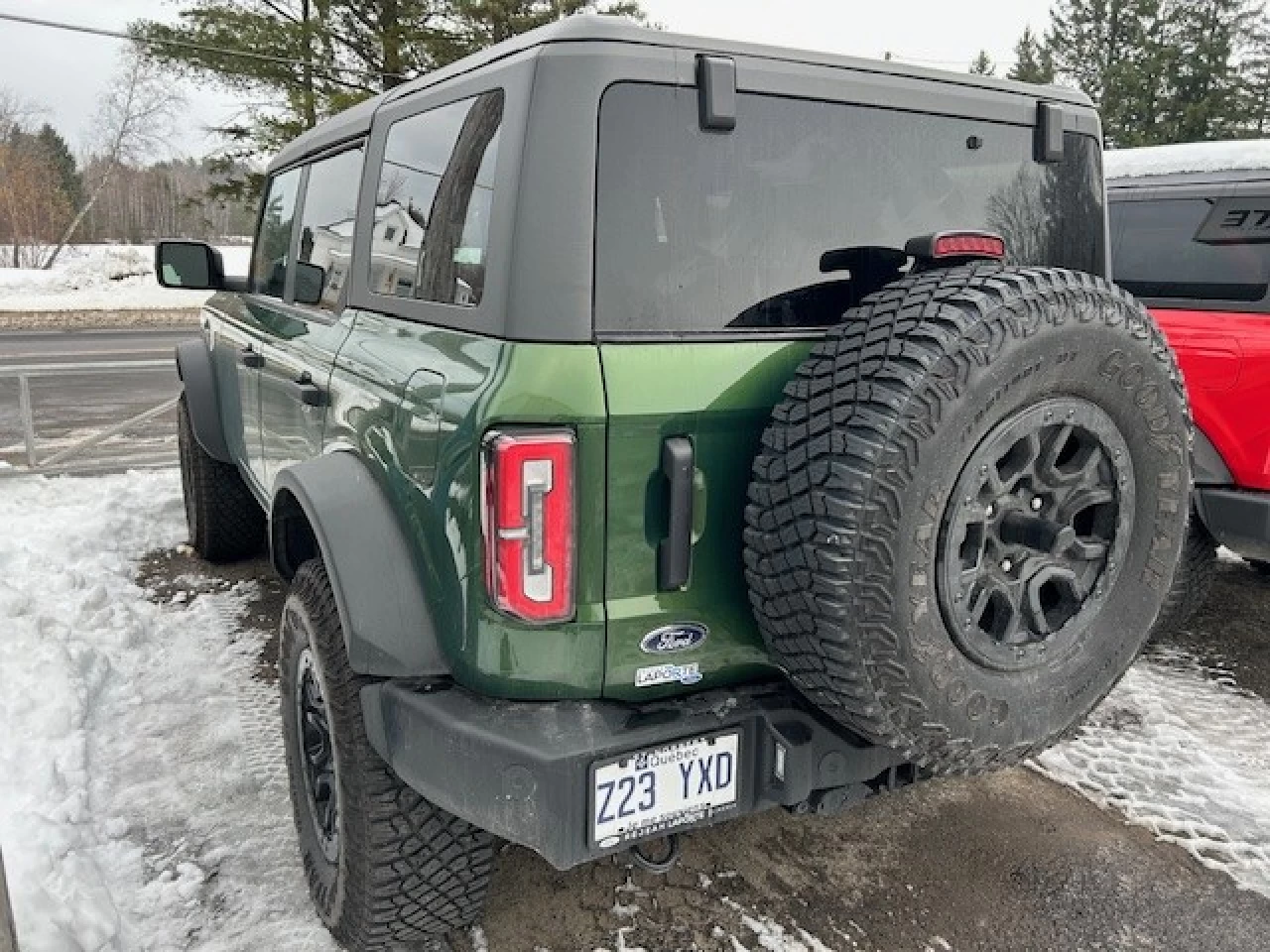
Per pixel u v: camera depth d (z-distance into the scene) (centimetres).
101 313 2103
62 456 703
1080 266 258
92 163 3906
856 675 168
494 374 174
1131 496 199
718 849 277
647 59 180
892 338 171
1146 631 210
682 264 186
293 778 251
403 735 189
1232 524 373
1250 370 364
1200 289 421
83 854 254
